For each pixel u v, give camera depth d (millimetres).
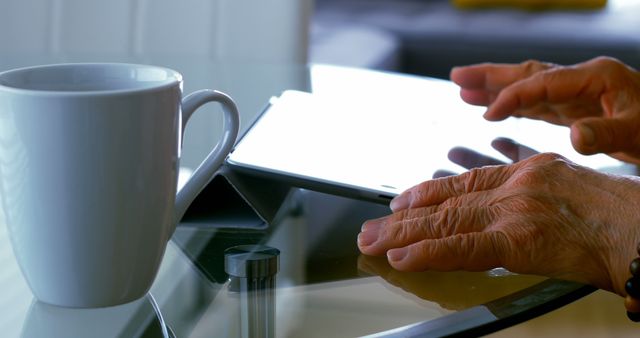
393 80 1332
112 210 765
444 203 884
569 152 1069
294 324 798
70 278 780
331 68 1391
